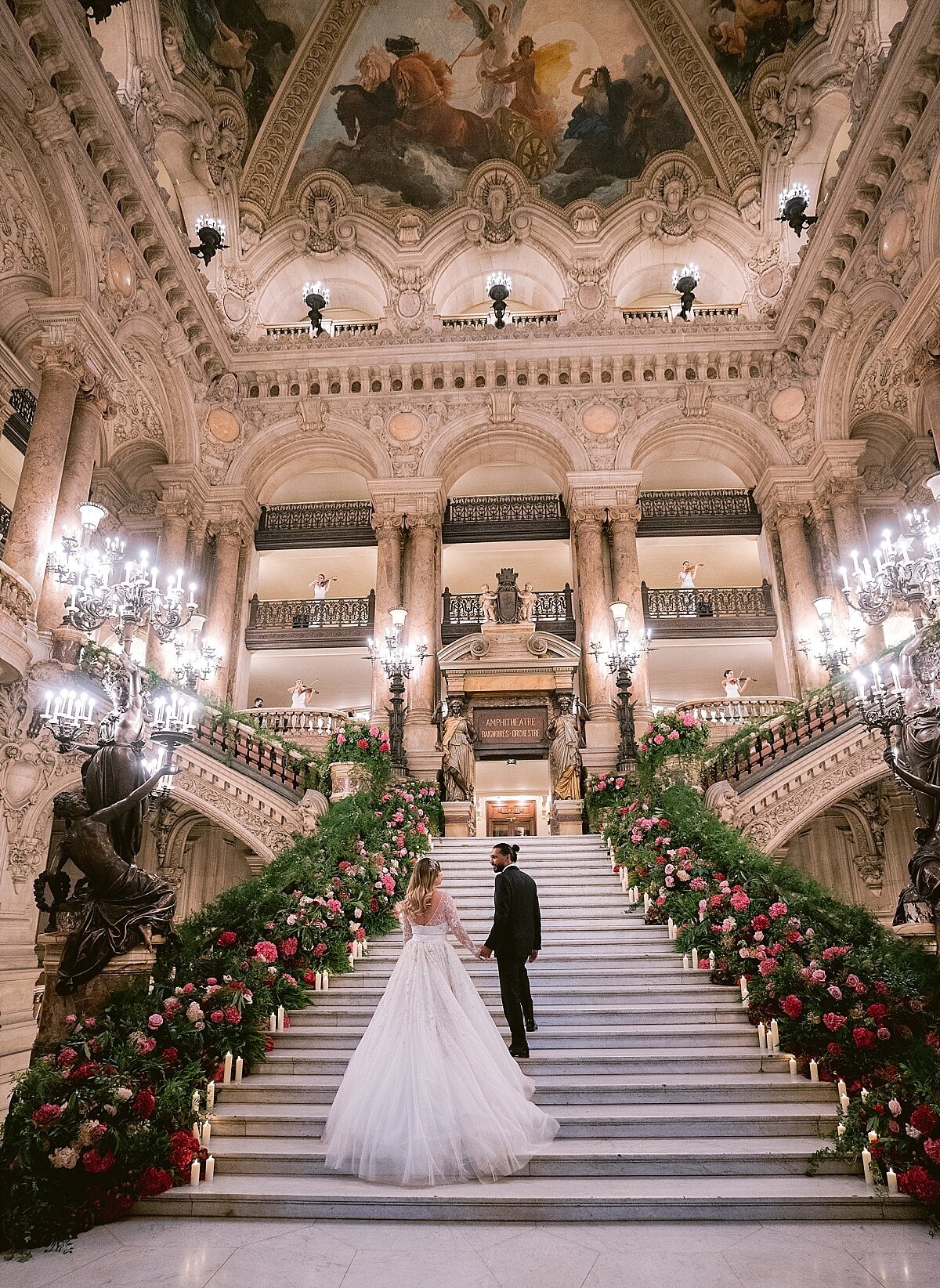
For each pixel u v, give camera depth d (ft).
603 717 51.90
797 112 53.83
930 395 39.75
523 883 19.76
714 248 62.85
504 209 62.18
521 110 60.90
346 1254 12.08
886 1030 17.39
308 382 59.06
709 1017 21.08
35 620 33.53
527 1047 18.76
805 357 55.36
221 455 58.34
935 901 21.08
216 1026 18.63
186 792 38.14
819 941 21.76
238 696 56.95
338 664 65.16
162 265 46.29
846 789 36.99
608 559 56.90
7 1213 12.82
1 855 31.19
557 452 59.36
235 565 57.41
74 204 38.04
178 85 50.52
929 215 38.86
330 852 30.60
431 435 58.39
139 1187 13.75
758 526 59.77
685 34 57.06
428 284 62.08
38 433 37.65
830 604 43.86
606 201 62.69
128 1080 15.11
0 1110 24.04
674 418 57.98
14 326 44.57
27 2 32.17
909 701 30.73
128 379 46.68
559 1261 11.75
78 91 35.88
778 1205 13.38
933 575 28.58
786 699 52.37
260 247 61.87
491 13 57.36
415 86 59.77
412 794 43.91
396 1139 14.15
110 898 20.88
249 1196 13.74
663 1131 15.85
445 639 57.52
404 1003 15.31
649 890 29.58
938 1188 13.06
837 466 53.67
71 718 22.70
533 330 57.41
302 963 23.66
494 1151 14.16
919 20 35.06
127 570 28.53
